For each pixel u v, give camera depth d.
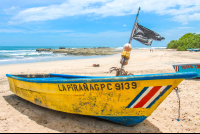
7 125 3.40
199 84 6.84
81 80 3.24
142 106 3.16
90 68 12.95
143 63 15.62
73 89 3.39
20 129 3.23
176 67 8.55
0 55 34.03
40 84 3.94
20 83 4.75
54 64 16.72
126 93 3.14
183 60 17.41
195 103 4.64
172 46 64.81
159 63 15.11
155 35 4.57
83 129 3.23
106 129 3.24
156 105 3.12
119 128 3.29
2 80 8.38
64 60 22.14
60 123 3.50
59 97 3.65
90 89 3.25
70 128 3.28
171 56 23.30
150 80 3.00
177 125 3.44
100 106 3.30
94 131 3.15
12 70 12.16
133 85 3.07
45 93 3.91
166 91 3.03
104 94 3.22
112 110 3.27
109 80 3.08
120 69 4.32
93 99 3.31
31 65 15.83
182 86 6.58
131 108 3.20
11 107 4.48
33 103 4.75
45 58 26.53
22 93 4.78
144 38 4.64
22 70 12.12
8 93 5.96
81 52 44.94
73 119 3.71
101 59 23.55
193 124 3.46
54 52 45.91
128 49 4.30
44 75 6.27
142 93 3.10
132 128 3.30
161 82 2.99
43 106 4.08
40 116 3.87
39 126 3.36
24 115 3.93
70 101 3.52
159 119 3.74
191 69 8.08
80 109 3.46
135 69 11.39
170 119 3.73
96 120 3.65
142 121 3.59
